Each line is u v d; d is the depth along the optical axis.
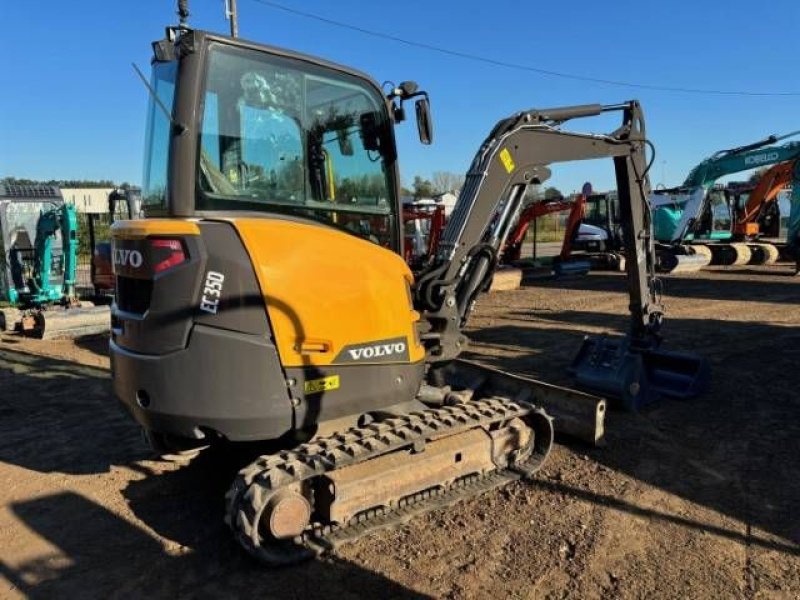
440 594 3.23
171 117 3.38
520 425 4.59
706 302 12.96
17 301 11.73
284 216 3.68
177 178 3.37
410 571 3.43
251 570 3.46
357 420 4.12
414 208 17.59
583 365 6.45
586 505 4.16
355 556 3.56
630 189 6.00
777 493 4.32
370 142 4.09
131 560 3.58
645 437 5.32
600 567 3.47
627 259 6.26
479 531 3.83
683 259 18.50
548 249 31.70
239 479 3.42
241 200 3.53
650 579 3.35
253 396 3.41
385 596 3.22
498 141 4.79
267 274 3.42
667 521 3.96
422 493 4.14
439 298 4.49
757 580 3.33
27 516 4.11
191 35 3.36
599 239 21.78
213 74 3.45
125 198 10.55
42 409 6.34
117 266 3.71
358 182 4.03
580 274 18.73
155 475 4.72
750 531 3.83
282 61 3.68
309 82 3.80
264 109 3.63
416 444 3.91
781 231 23.19
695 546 3.67
